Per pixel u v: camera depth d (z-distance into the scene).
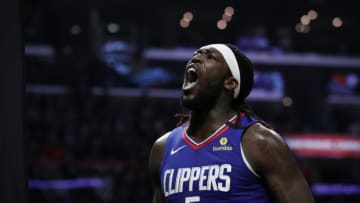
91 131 19.09
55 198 15.73
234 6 27.08
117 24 25.25
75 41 23.16
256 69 27.66
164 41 26.95
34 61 22.23
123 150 18.45
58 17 22.89
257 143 3.02
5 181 3.32
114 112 21.03
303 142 23.38
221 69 3.19
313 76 28.06
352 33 28.88
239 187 2.99
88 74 22.03
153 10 25.97
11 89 3.32
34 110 19.95
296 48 28.19
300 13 27.69
